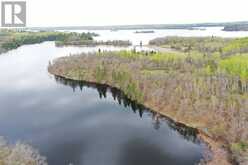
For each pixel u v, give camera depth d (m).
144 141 60.00
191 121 66.31
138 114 78.25
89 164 50.06
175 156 52.53
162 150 55.44
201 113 66.12
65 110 82.25
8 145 52.44
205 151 53.62
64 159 52.09
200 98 72.06
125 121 72.94
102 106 86.50
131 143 59.00
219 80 82.56
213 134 58.69
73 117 76.06
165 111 74.56
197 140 59.25
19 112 80.06
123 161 51.06
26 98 93.81
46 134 64.62
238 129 53.22
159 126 68.69
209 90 75.50
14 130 67.06
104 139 61.62
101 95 98.38
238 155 46.91
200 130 62.25
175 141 59.88
